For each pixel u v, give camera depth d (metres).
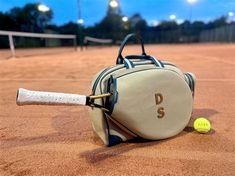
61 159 0.74
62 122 1.10
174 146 0.80
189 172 0.65
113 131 0.80
